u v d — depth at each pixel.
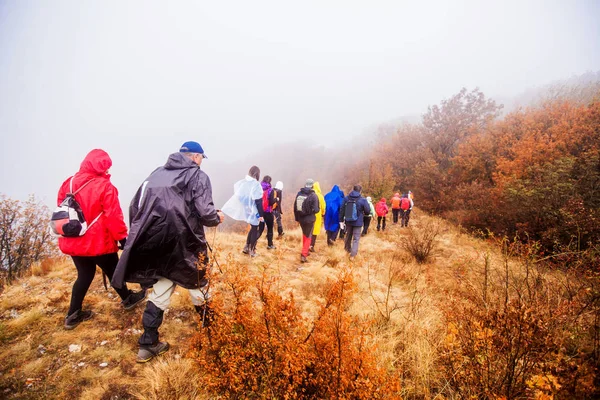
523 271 3.65
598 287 2.39
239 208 4.91
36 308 3.01
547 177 7.62
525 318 1.91
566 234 5.90
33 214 9.79
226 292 3.24
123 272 2.15
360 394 1.70
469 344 2.08
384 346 2.56
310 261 5.59
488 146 13.72
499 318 2.10
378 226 10.08
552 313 2.04
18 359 2.30
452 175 14.78
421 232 7.91
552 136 10.74
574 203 6.28
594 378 1.61
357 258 5.75
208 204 2.35
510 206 7.97
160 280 2.38
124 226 2.69
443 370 2.18
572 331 2.03
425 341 2.54
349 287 2.02
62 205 2.41
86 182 2.52
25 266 9.29
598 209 6.07
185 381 2.11
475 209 9.95
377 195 15.73
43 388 2.06
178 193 2.27
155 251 2.21
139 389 2.09
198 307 2.56
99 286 3.54
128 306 3.02
